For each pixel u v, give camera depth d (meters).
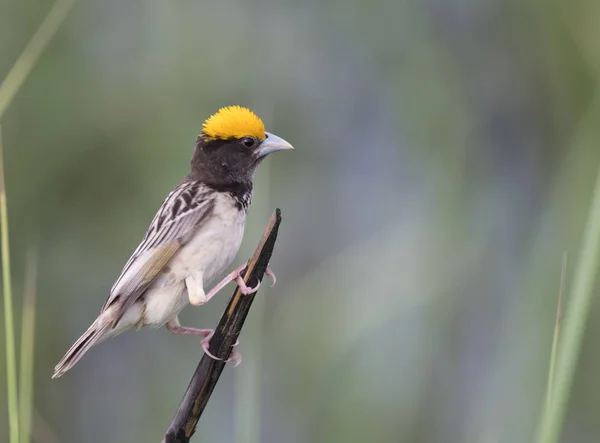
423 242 12.29
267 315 12.38
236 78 13.42
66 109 12.70
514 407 10.08
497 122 13.84
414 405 12.23
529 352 10.19
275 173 13.84
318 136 14.19
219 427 13.45
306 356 12.18
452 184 12.84
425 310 12.26
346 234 14.12
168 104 13.03
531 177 13.53
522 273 11.51
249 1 13.77
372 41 13.95
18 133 12.57
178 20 13.35
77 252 13.04
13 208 12.52
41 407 13.16
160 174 12.73
